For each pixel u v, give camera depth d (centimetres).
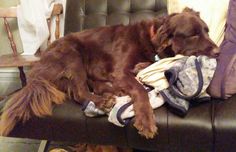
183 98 126
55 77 151
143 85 141
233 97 134
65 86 151
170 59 142
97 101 136
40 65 156
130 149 161
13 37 261
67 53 157
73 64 153
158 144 131
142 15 200
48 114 140
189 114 126
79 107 142
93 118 136
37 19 233
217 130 121
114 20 204
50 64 154
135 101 129
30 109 140
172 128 126
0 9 235
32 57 222
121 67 151
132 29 165
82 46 165
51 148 183
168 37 146
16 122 141
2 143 203
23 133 145
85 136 140
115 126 133
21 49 271
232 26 150
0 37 271
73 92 148
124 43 160
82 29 206
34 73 154
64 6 238
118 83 143
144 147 134
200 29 143
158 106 131
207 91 135
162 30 148
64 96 148
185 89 126
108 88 148
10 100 146
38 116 140
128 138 133
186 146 128
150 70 140
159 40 149
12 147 197
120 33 165
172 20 146
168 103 128
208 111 127
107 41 165
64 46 161
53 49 162
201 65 130
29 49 242
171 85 128
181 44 143
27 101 140
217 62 137
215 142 124
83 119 137
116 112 128
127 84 138
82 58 161
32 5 232
